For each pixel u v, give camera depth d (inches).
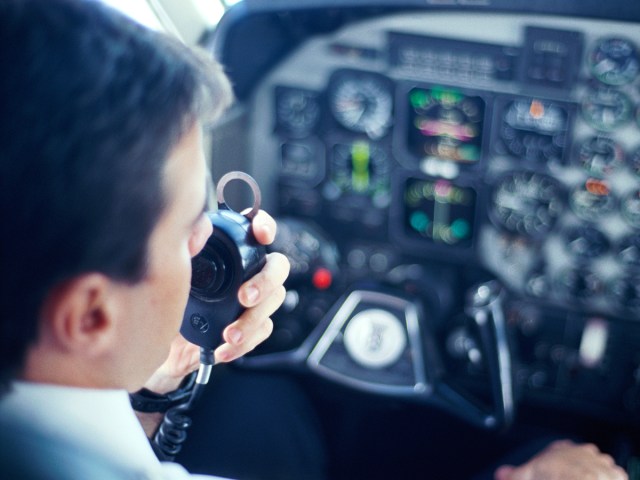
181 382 57.9
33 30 25.4
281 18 114.4
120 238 26.3
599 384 122.8
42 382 28.2
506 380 107.3
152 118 26.2
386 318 112.0
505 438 120.7
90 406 29.0
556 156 117.0
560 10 103.1
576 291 123.8
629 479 113.0
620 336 123.1
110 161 25.2
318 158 128.3
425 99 119.0
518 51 111.0
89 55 25.5
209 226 33.0
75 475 27.4
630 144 112.9
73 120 24.7
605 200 117.8
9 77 24.8
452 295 125.2
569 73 109.8
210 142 115.1
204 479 37.9
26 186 24.6
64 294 26.4
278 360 111.0
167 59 27.3
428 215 127.3
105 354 29.0
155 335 30.4
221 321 50.9
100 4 27.8
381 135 123.7
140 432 30.8
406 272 127.5
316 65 121.7
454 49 113.7
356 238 132.4
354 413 117.6
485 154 120.3
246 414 110.7
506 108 115.8
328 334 112.0
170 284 29.5
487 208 123.7
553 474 95.6
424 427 120.5
